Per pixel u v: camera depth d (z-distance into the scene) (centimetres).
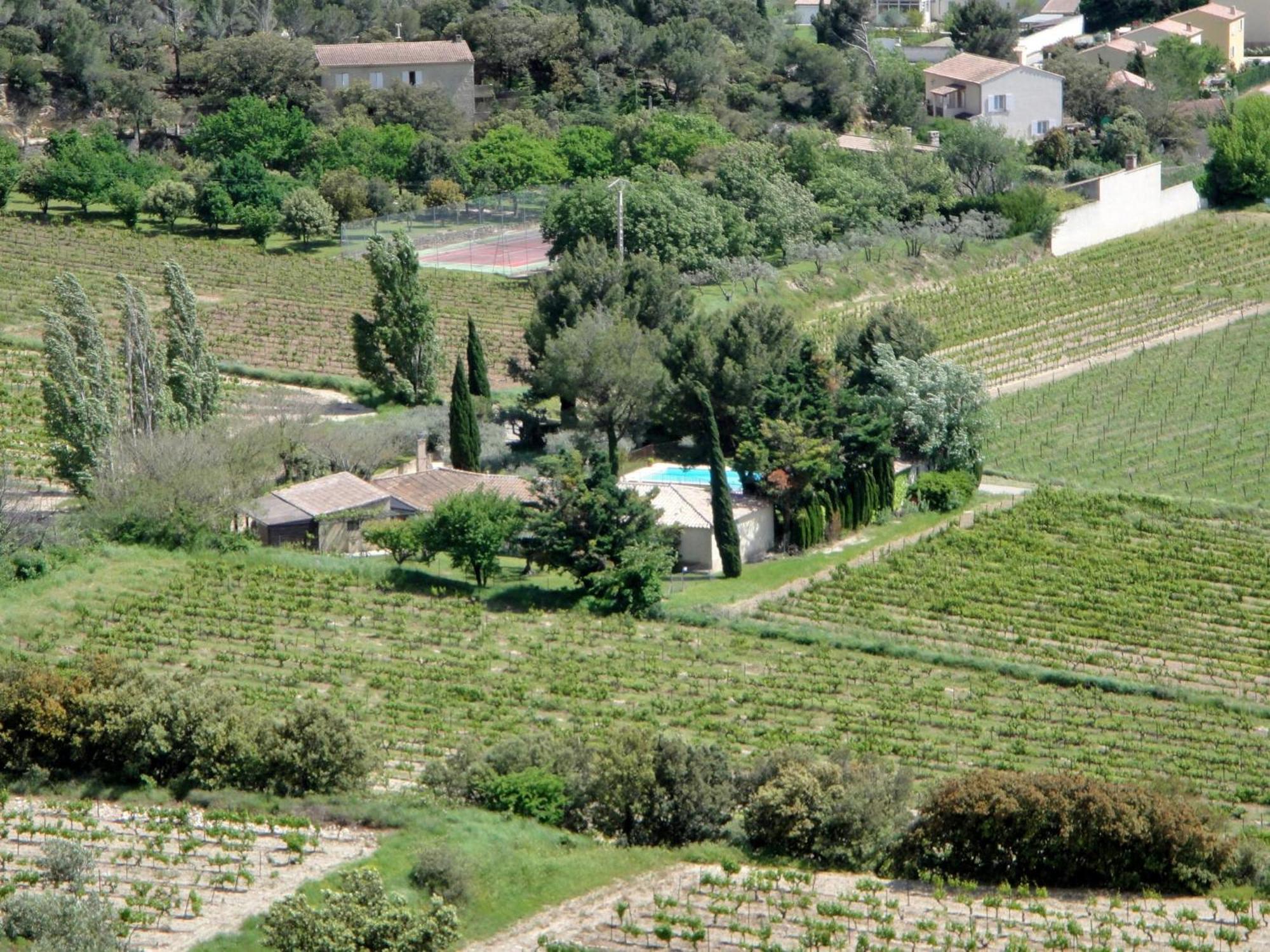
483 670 14038
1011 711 13738
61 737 11681
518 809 11381
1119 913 10356
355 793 11494
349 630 14688
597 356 17612
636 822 11219
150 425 17038
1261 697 14112
